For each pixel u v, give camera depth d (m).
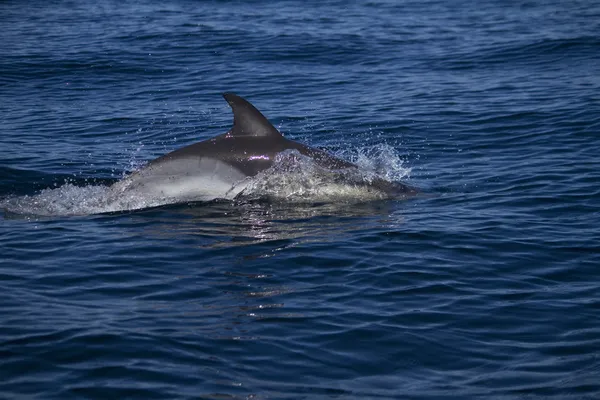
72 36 53.62
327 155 21.44
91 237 17.73
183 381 11.16
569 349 12.37
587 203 19.98
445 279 15.18
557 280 15.21
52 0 75.94
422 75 40.44
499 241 17.27
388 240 17.33
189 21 59.41
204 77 40.88
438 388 11.20
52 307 13.70
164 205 20.28
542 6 66.81
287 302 14.01
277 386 11.12
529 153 25.45
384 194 20.83
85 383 11.05
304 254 16.42
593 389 11.13
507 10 65.12
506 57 44.50
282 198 20.64
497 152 25.83
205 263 15.98
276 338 12.56
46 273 15.44
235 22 58.66
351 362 11.89
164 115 32.94
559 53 44.91
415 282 15.02
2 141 27.94
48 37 53.38
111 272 15.48
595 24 54.94
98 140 28.61
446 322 13.31
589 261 16.11
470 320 13.40
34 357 11.75
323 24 57.88
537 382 11.38
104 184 22.83
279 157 20.84
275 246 16.97
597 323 13.27
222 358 11.87
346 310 13.71
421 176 23.22
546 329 13.09
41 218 19.31
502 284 14.99
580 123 28.83
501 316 13.58
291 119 31.56
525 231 17.95
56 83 39.84
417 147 26.86
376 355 12.13
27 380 11.09
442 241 17.27
